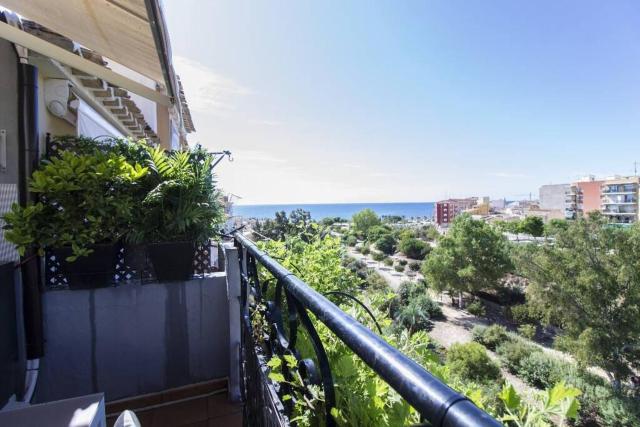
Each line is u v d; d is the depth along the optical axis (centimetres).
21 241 166
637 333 1253
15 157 185
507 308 1950
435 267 2230
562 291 1450
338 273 194
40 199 180
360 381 72
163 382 193
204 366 200
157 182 201
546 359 1212
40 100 215
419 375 32
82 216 181
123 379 187
